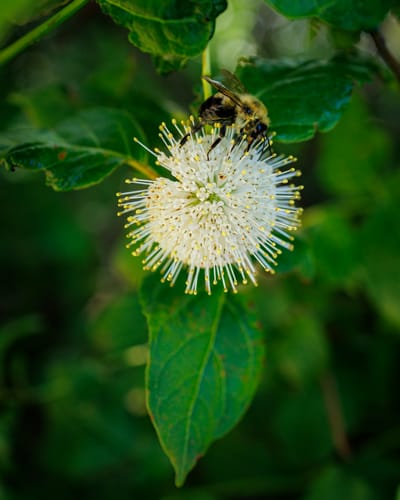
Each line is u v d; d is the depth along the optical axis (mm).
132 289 250
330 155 238
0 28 140
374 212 234
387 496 221
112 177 344
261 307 238
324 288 240
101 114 187
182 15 171
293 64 192
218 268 181
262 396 250
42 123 226
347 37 197
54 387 251
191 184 175
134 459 245
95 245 356
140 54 334
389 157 237
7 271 315
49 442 249
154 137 195
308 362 234
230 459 242
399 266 230
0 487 239
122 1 171
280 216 189
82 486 244
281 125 183
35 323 272
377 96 363
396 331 246
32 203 322
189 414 176
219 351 180
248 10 322
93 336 244
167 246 179
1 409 245
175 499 231
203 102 177
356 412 243
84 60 330
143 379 256
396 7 191
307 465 237
